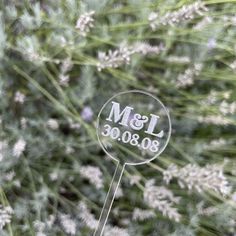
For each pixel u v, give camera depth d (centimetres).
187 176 30
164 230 33
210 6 33
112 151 33
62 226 32
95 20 32
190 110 32
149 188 30
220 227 33
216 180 29
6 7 31
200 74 32
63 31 32
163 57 32
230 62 33
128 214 33
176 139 33
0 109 32
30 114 33
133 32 33
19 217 32
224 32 33
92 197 33
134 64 32
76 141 33
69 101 32
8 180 32
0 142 31
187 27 33
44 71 31
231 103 33
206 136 34
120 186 33
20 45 31
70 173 33
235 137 33
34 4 32
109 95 33
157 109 32
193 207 32
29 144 32
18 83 33
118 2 32
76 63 32
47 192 32
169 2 31
